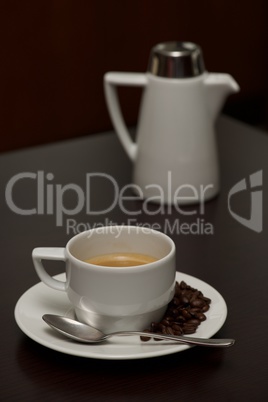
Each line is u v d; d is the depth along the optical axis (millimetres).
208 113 1126
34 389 788
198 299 855
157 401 772
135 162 1148
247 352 830
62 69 2105
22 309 849
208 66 2365
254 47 2402
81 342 810
